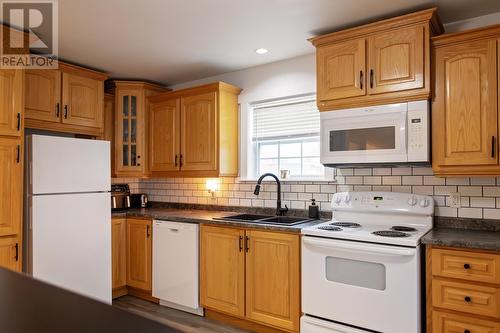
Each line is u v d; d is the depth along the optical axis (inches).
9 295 38.9
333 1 87.8
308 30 105.2
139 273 139.1
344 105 101.4
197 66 138.1
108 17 95.6
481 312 75.2
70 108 130.9
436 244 79.9
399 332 82.3
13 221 98.7
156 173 151.7
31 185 105.8
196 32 106.0
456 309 77.9
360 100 98.4
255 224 108.1
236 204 142.3
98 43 114.3
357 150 99.3
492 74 83.8
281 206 130.3
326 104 104.1
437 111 90.5
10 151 98.5
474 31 85.1
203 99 137.0
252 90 139.6
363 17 96.7
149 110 154.8
